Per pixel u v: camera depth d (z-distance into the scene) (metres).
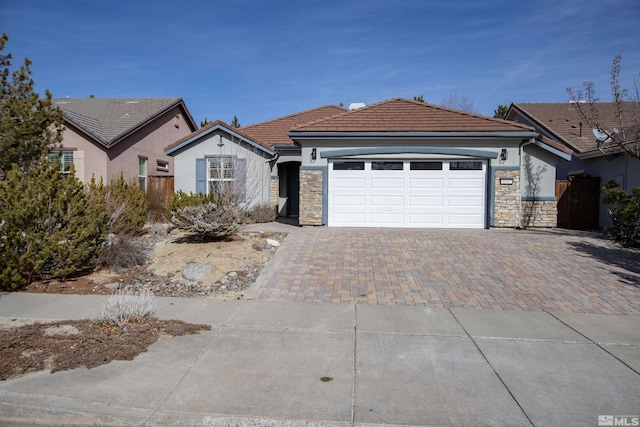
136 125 20.22
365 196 15.19
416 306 7.55
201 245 11.55
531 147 16.08
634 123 17.06
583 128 21.38
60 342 5.73
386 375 5.02
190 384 4.79
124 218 12.68
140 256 10.15
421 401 4.47
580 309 7.44
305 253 10.93
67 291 8.38
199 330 6.34
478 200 15.00
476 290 8.41
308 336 6.17
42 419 4.31
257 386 4.76
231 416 4.20
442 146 14.99
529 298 7.98
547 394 4.61
